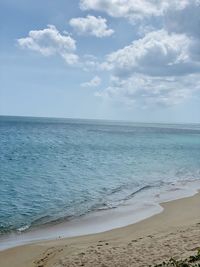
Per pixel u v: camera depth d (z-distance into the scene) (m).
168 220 18.52
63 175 34.41
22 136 89.62
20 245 14.93
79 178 32.91
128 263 11.74
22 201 23.34
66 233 16.72
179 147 74.00
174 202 23.05
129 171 38.25
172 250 12.58
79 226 17.92
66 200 23.86
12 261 13.19
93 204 22.75
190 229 15.73
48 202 23.22
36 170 37.03
